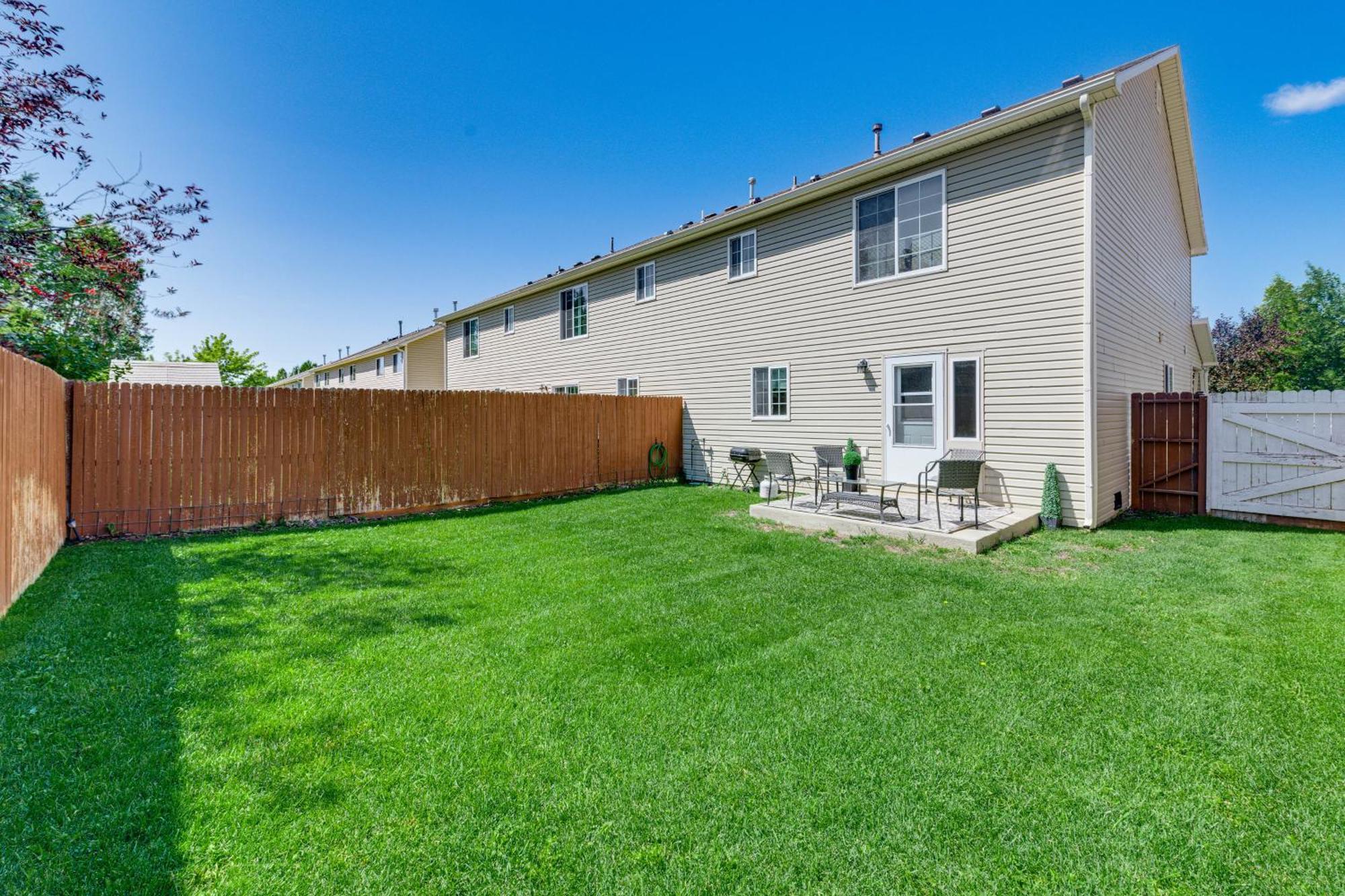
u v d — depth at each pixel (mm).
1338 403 7000
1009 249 7645
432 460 9367
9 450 4164
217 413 7531
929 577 5227
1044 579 5160
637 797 2219
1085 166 6969
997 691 3080
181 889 1751
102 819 2025
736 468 11656
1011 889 1812
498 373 19109
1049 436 7344
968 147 7996
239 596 4594
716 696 3016
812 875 1857
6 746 2434
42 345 7508
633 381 14078
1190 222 12516
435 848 1949
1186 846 1993
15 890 1719
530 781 2307
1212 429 7891
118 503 6910
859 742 2600
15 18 5664
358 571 5395
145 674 3148
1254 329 25125
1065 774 2379
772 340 10867
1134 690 3074
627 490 11469
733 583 5059
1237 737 2629
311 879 1805
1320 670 3270
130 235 6883
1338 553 5852
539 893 1777
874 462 9266
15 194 6293
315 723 2691
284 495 8039
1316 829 2070
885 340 9062
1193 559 5680
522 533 7281
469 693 3020
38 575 5023
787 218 10531
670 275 13008
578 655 3518
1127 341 8289
